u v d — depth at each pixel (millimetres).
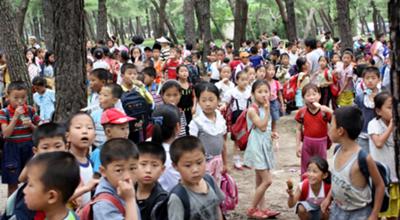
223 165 5613
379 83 7266
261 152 6242
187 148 3836
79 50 7164
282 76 13477
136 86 7383
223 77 9656
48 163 3010
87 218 3523
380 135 5145
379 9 49281
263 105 6223
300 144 6742
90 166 4477
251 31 48500
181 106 8539
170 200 3838
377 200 4191
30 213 3590
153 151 4055
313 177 5203
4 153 6312
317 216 5262
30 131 6348
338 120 4188
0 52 12609
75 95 7152
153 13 50344
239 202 7289
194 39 26078
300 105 11758
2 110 6324
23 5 20484
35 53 17453
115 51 16906
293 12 25672
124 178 3521
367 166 4137
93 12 53312
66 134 4426
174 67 12555
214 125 5641
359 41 27703
